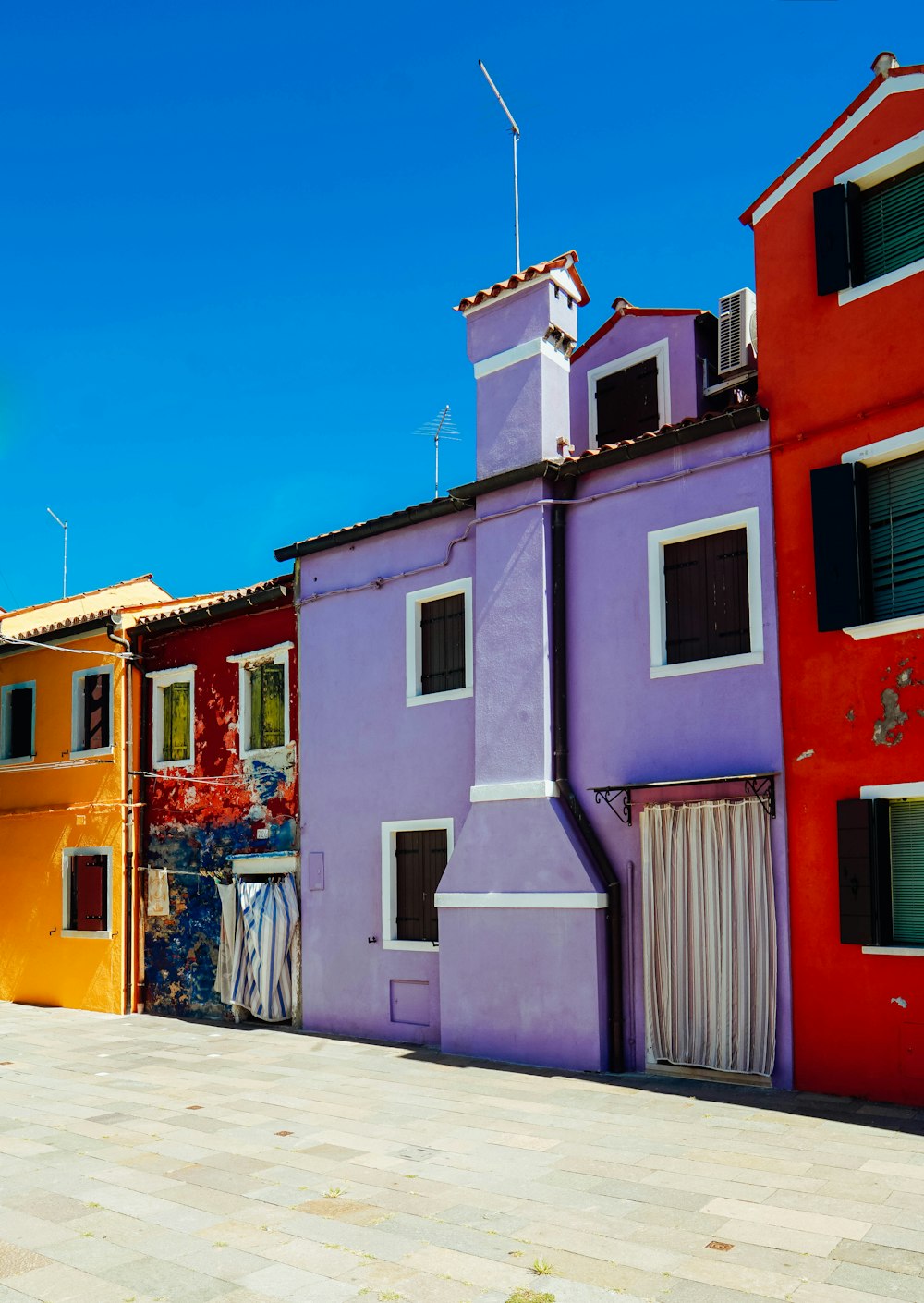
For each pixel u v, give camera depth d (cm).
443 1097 1013
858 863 952
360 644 1473
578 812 1186
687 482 1136
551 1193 695
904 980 927
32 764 1950
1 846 2008
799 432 1054
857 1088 947
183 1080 1155
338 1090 1064
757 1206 656
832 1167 734
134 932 1761
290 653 1573
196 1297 545
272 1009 1520
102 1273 580
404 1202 686
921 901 938
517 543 1261
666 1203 666
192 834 1700
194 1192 723
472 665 1333
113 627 1808
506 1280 552
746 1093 978
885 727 962
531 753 1212
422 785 1369
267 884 1541
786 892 1011
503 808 1227
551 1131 864
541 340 1284
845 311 1034
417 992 1348
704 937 1059
